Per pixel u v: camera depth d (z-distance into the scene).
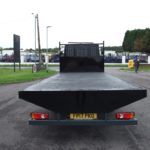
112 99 3.75
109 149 3.76
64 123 3.86
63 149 3.77
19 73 20.16
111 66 38.62
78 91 3.73
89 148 3.80
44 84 4.45
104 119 3.87
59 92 3.74
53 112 3.93
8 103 7.54
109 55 50.41
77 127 4.91
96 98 3.75
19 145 3.95
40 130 4.74
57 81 4.91
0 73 20.05
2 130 4.76
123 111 3.95
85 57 7.41
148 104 7.23
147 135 4.41
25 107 6.93
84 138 4.28
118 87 4.00
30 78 15.79
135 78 16.42
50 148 3.81
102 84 4.40
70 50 7.42
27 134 4.50
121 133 4.54
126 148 3.80
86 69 7.45
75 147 3.85
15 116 5.89
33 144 3.99
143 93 3.71
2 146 3.90
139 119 5.51
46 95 3.76
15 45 23.08
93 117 3.85
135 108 6.67
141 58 43.69
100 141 4.12
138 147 3.84
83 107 3.82
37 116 3.91
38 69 24.03
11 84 12.86
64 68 7.45
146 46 39.78
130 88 3.83
